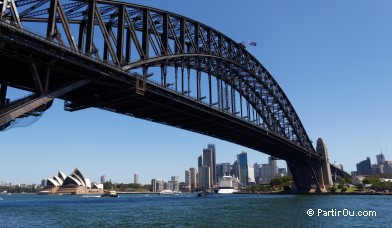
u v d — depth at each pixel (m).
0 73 49.66
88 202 105.25
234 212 61.66
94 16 52.62
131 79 56.69
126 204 90.00
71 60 46.66
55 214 56.81
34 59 44.16
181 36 74.06
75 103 61.69
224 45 91.75
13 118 40.38
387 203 89.69
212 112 78.50
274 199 115.50
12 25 39.88
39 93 44.50
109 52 53.78
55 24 46.34
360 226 43.72
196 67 78.31
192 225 42.44
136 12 64.56
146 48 62.66
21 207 75.44
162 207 76.56
